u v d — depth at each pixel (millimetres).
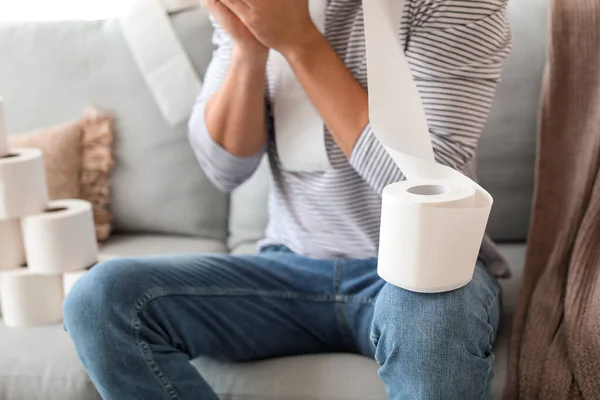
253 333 1084
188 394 982
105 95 1592
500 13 970
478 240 798
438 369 810
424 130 868
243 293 1078
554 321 1075
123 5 1644
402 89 869
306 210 1141
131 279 987
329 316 1094
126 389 956
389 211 790
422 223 767
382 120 865
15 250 1248
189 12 1621
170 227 1617
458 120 944
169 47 1587
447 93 946
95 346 949
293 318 1098
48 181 1512
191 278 1048
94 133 1568
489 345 881
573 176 1272
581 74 1296
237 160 1183
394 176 948
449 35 942
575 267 1110
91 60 1596
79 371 1071
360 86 1001
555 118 1306
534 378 979
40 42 1615
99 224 1577
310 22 1008
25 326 1234
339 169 1080
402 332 820
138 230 1642
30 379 1073
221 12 1061
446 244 776
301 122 1094
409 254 789
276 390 1009
